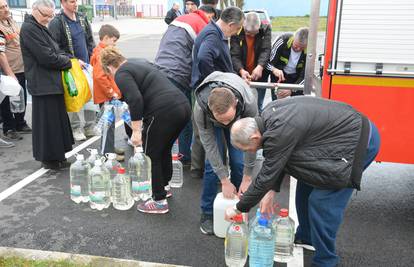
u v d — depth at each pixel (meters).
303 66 5.21
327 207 2.72
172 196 4.25
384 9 3.22
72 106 4.80
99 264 3.02
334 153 2.58
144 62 3.61
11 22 5.89
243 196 2.69
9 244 3.35
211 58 3.93
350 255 3.25
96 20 32.81
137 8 40.91
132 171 4.27
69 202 4.10
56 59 4.49
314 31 3.65
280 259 3.16
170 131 3.55
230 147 3.39
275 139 2.43
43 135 4.71
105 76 4.78
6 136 6.01
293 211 3.92
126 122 4.75
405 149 3.43
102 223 3.69
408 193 4.33
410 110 3.36
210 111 2.93
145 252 3.25
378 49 3.30
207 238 3.46
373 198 4.21
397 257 3.23
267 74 5.44
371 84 3.38
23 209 3.95
